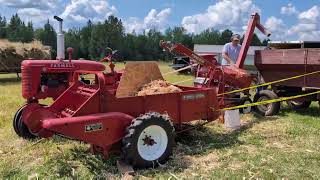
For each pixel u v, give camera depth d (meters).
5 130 7.47
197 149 6.33
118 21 64.62
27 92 6.44
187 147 6.40
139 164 5.28
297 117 9.35
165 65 40.06
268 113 9.57
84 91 6.07
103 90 5.47
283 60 9.65
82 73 6.46
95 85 6.36
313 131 7.71
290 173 5.23
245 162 5.72
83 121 5.04
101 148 5.47
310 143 6.82
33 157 5.84
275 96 9.45
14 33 64.31
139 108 5.88
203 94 6.77
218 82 8.60
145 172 5.23
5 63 19.45
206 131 7.62
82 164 5.47
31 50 20.33
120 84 6.39
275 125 8.27
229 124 7.89
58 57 6.80
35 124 6.24
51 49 22.14
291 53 9.45
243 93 9.53
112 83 7.31
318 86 9.24
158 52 67.69
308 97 9.88
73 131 4.97
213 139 6.98
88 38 60.38
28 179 4.90
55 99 6.70
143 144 5.36
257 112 9.72
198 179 5.00
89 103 5.36
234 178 5.04
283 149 6.43
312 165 5.58
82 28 63.62
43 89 6.52
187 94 6.48
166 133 5.55
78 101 6.13
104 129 5.21
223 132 7.59
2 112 9.22
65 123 4.91
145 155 5.38
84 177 4.98
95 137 5.15
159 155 5.50
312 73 8.96
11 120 8.33
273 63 9.92
